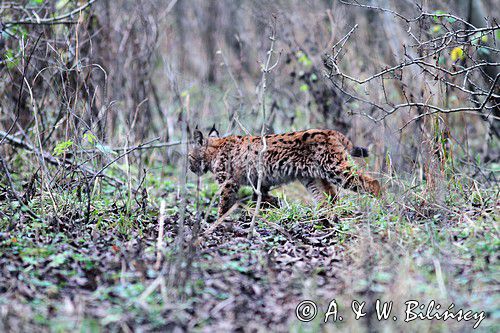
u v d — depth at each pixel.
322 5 20.31
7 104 14.62
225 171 13.59
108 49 17.52
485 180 12.95
